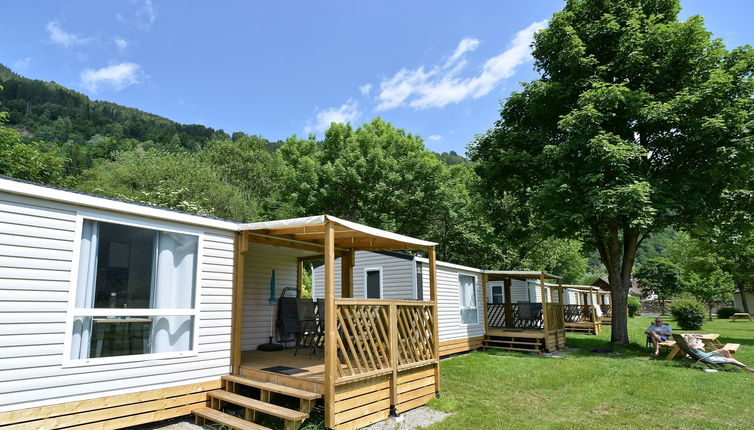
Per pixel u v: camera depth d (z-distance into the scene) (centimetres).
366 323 570
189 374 551
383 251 1234
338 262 1247
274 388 519
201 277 582
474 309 1334
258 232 664
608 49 1301
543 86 1310
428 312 703
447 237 2391
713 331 1798
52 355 434
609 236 1404
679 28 1179
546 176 1353
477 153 1573
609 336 1620
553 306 1341
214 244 605
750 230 1239
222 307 604
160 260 543
